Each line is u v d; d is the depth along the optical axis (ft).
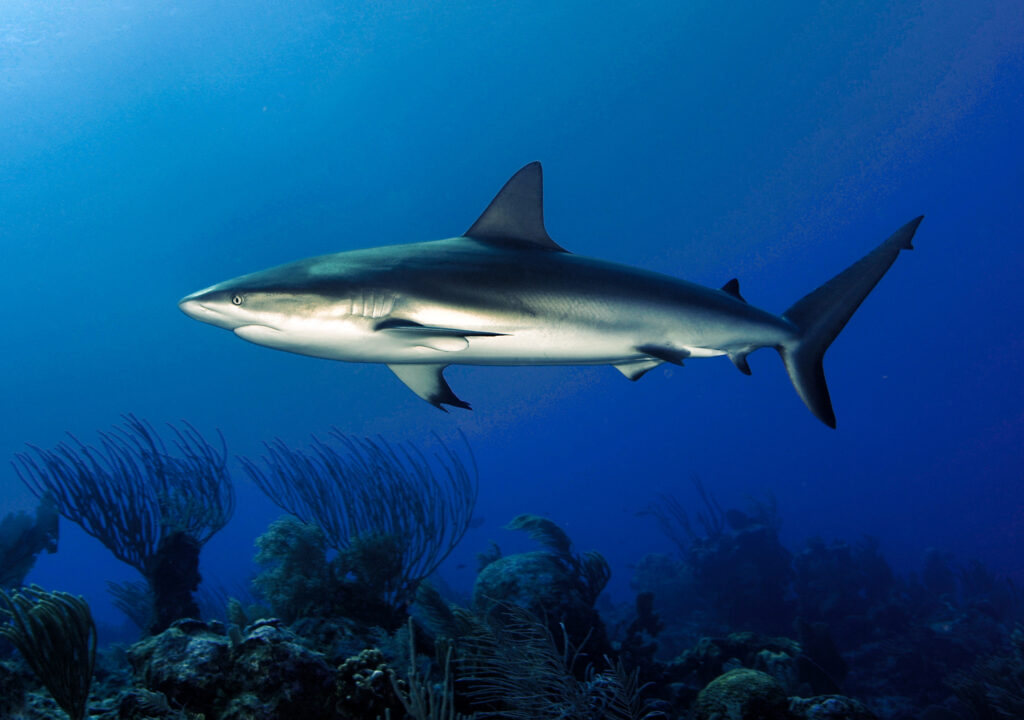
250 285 13.15
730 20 264.72
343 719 12.89
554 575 27.50
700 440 445.37
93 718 12.80
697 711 18.39
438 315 13.65
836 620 51.03
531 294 14.30
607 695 16.43
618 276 15.53
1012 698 30.99
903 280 423.64
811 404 18.63
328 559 24.31
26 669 14.80
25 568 35.12
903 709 37.24
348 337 13.58
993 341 402.52
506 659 16.61
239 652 13.37
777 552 59.16
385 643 17.83
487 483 476.13
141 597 38.68
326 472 27.25
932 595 65.21
